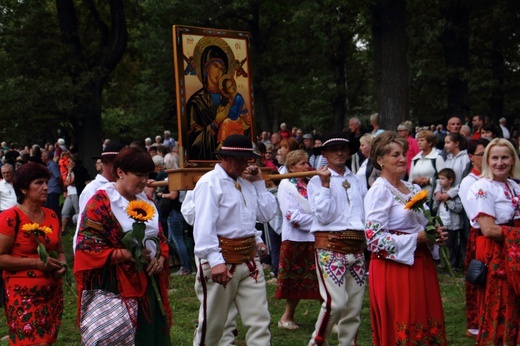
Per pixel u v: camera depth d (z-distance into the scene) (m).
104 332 4.58
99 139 22.55
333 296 5.81
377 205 5.25
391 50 17.50
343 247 5.86
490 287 5.61
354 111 37.94
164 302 4.95
